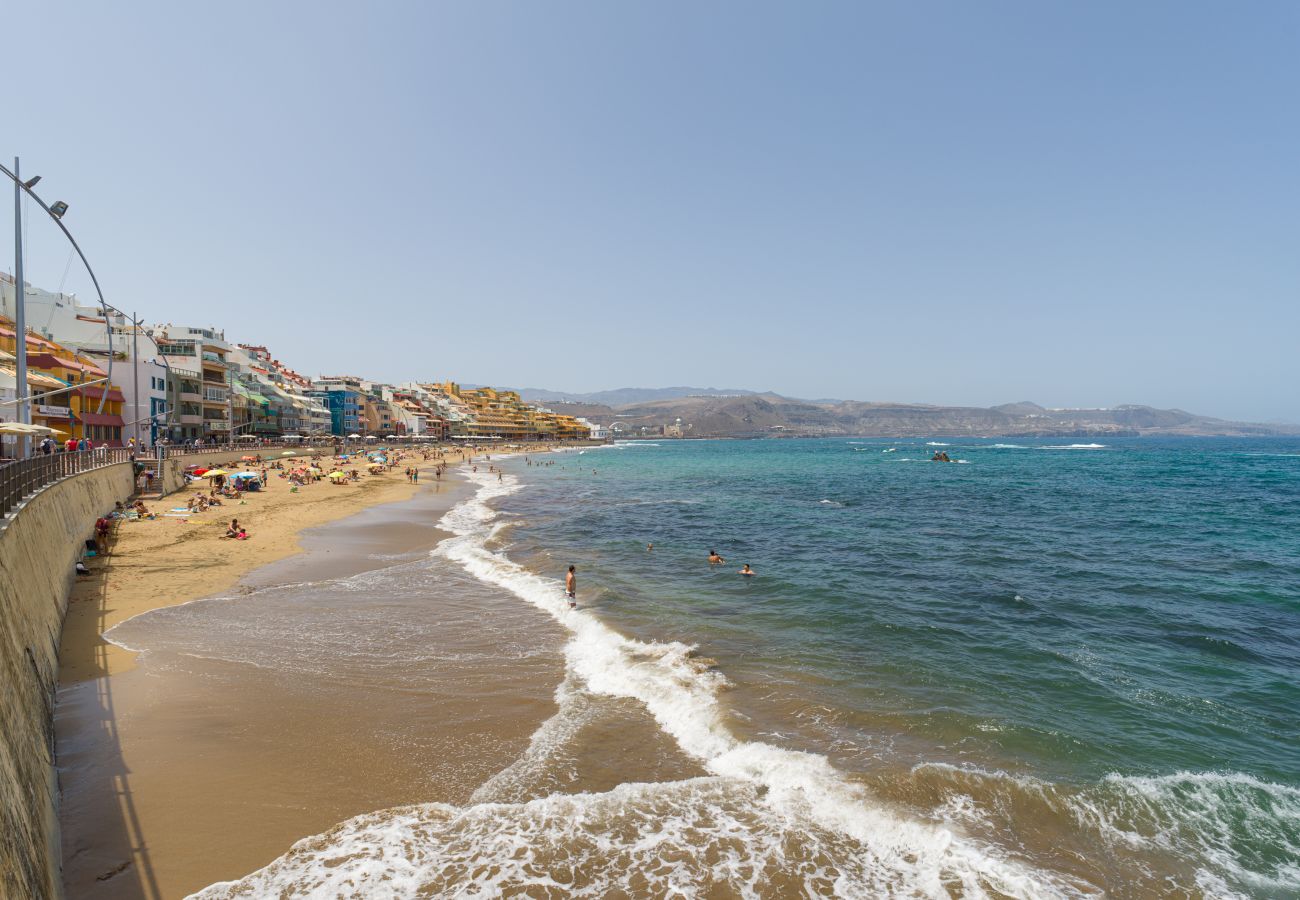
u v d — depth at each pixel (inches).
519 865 341.4
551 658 638.5
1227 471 3806.6
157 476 1622.8
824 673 610.9
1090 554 1226.6
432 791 408.8
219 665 595.5
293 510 1653.5
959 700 552.7
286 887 322.0
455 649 658.8
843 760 449.4
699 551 1243.2
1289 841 372.2
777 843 361.7
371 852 348.8
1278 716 532.1
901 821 380.5
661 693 553.6
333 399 5305.1
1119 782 426.9
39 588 569.9
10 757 302.5
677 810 391.5
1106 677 610.2
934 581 998.4
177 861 339.0
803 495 2422.5
